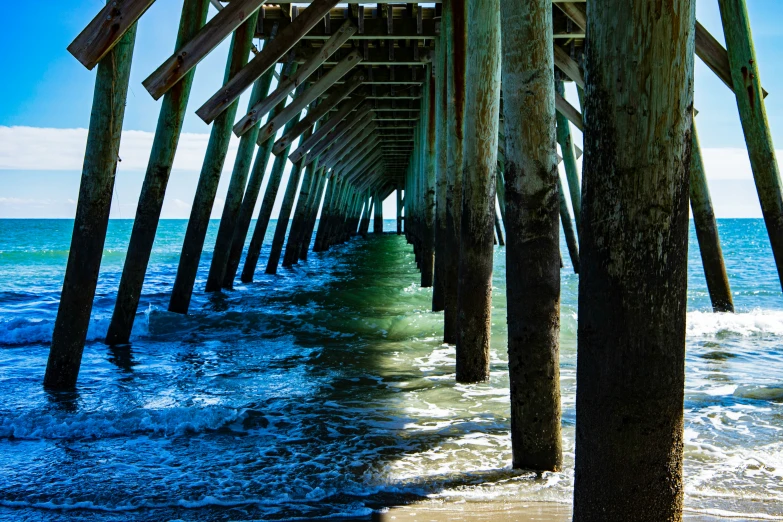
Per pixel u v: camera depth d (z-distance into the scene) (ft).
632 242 4.96
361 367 18.02
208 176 27.12
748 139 21.44
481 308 15.72
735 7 21.13
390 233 170.81
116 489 9.84
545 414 10.15
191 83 21.33
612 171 4.98
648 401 5.08
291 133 42.09
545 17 9.79
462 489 9.60
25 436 12.40
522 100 9.84
